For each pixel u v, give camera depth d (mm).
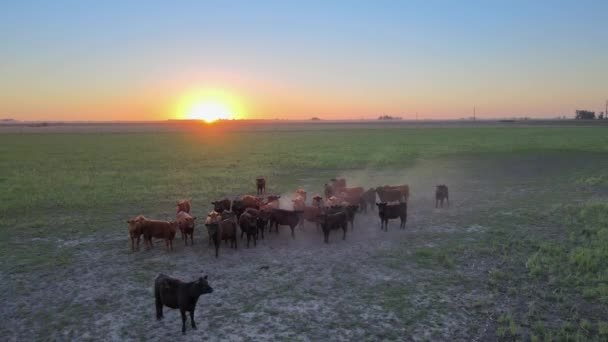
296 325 9117
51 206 21453
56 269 12602
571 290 10695
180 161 42094
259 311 9781
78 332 8977
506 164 38344
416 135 91250
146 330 9000
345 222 15406
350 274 12008
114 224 17906
